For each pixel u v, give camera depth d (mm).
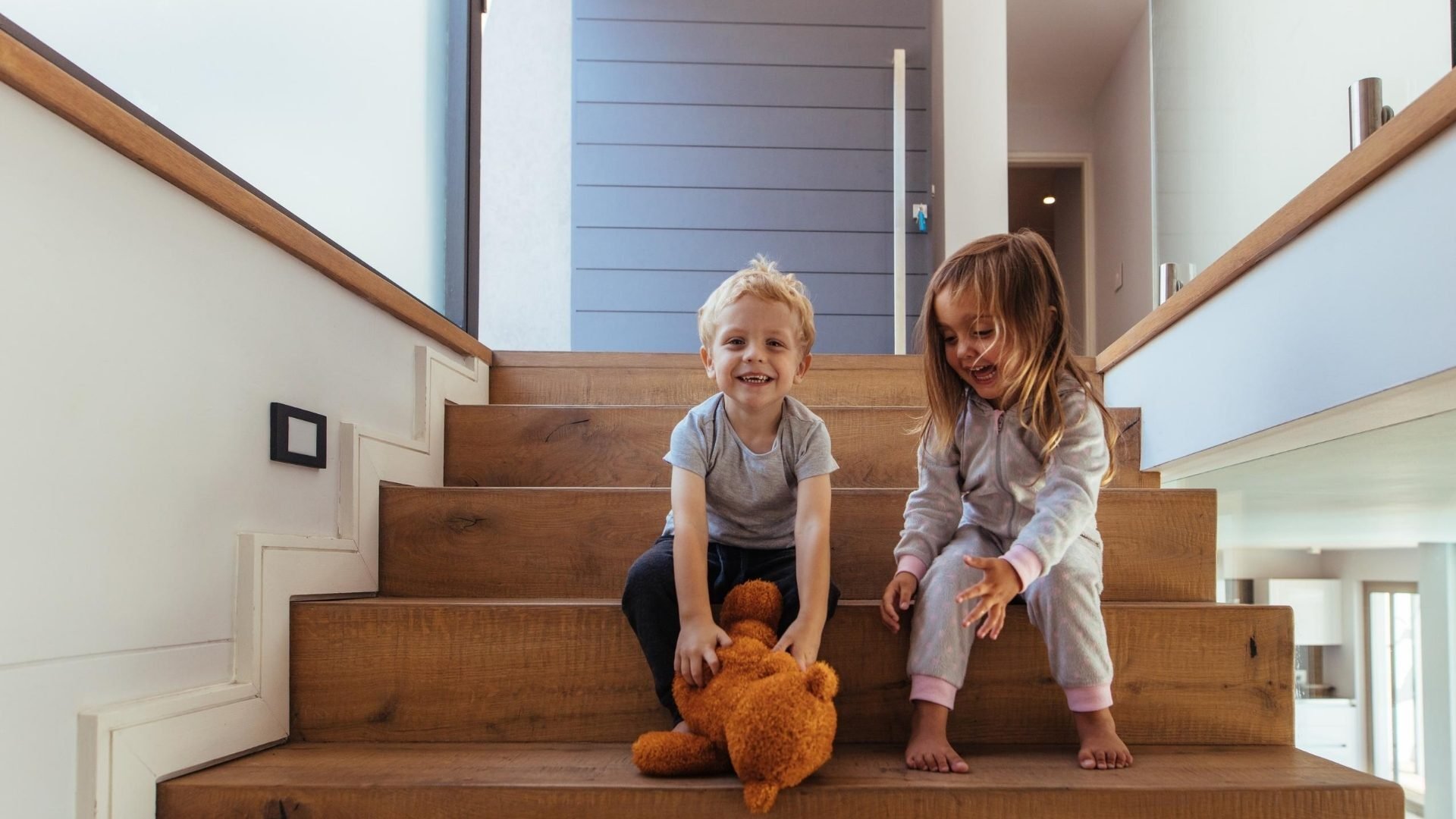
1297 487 1819
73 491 900
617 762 1122
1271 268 1436
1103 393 2209
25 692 841
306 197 1512
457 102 2240
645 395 2135
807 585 1182
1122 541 1455
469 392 1998
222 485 1139
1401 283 1111
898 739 1242
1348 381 1222
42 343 865
